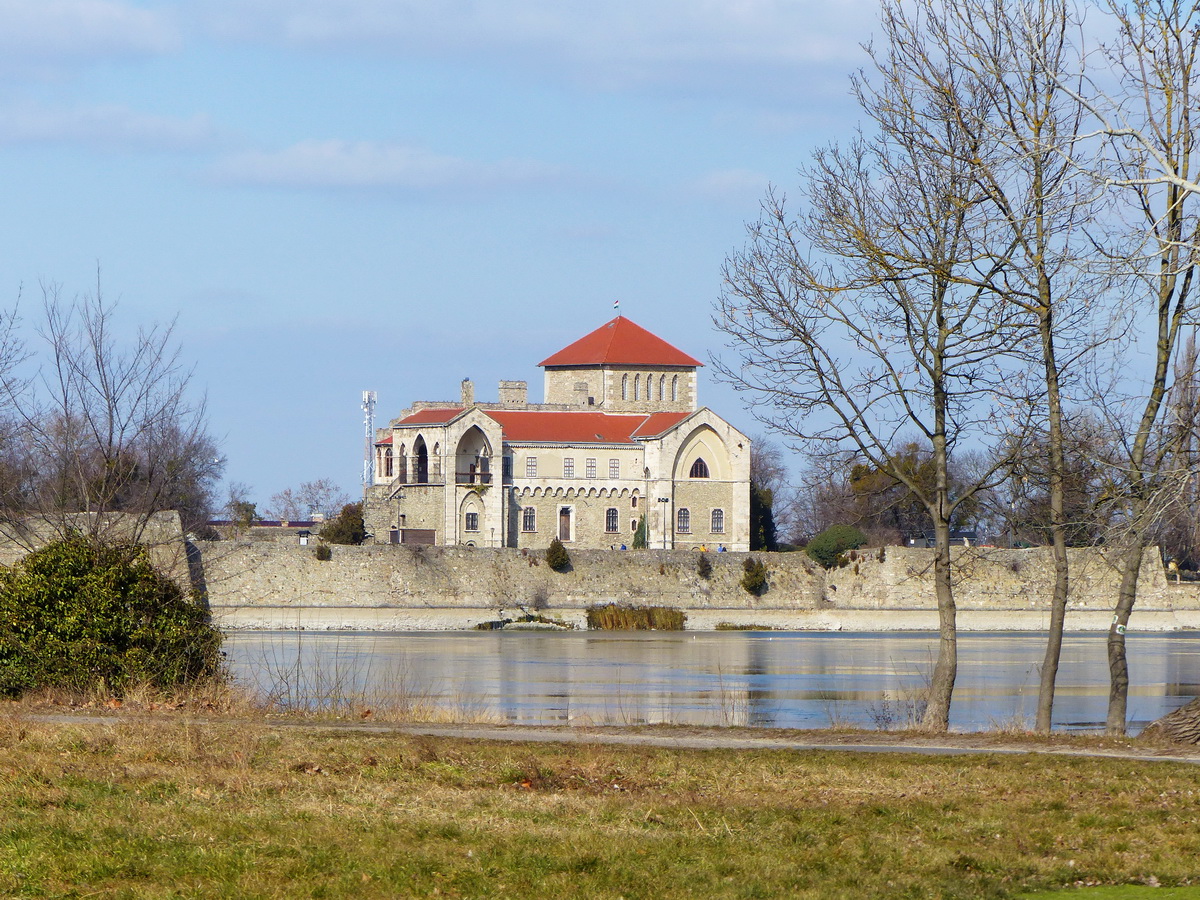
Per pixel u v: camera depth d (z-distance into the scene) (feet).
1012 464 259.19
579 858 140.15
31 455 334.65
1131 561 256.52
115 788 168.55
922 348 258.37
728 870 139.85
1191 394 234.79
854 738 234.79
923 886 136.67
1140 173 205.87
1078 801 175.42
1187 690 443.73
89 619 272.92
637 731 241.76
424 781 180.14
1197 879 142.10
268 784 172.35
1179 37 228.63
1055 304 243.81
